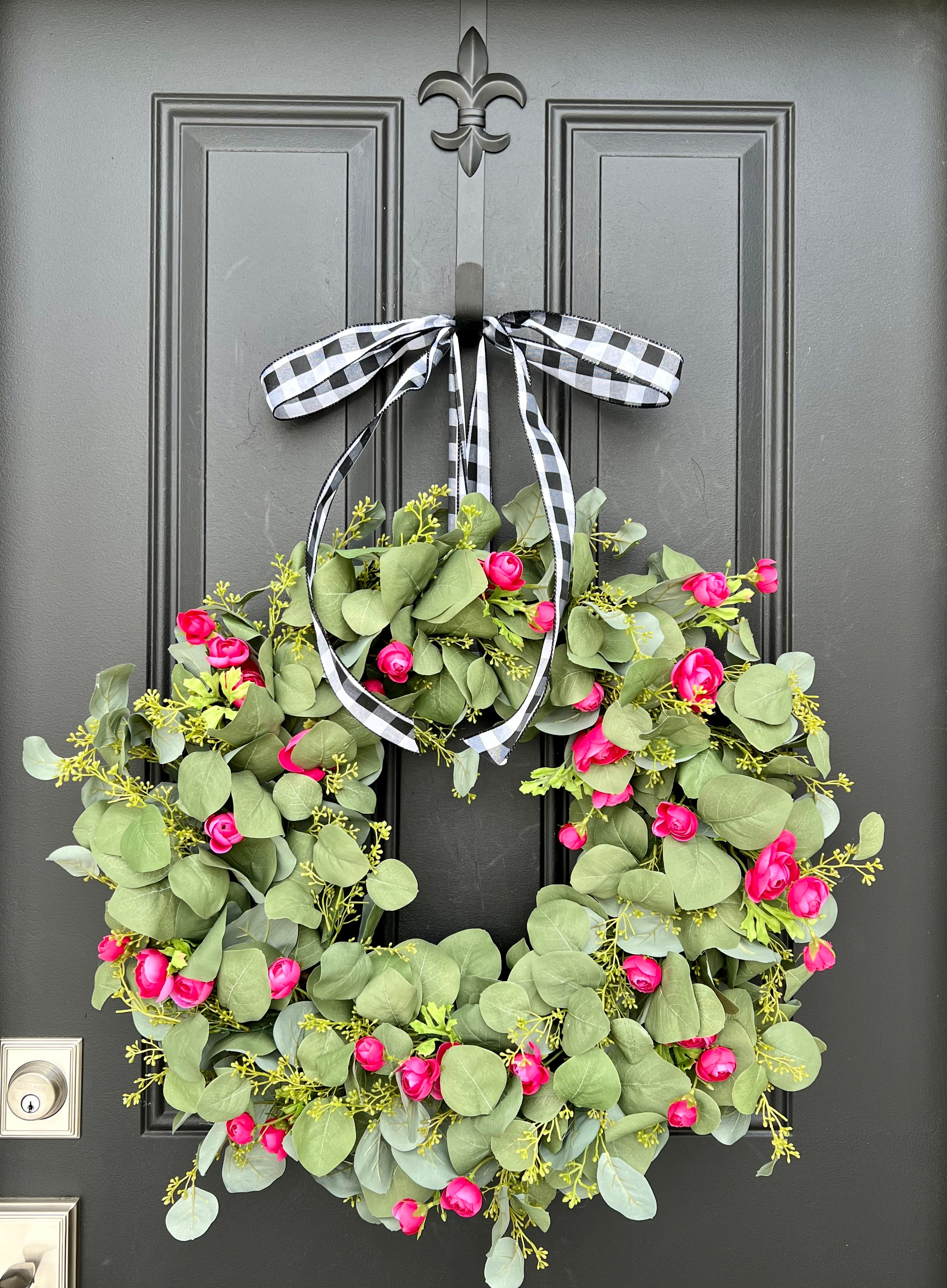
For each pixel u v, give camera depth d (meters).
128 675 0.77
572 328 0.80
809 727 0.76
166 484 0.87
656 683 0.74
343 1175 0.76
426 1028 0.72
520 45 0.87
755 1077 0.73
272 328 0.87
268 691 0.74
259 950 0.71
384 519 0.82
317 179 0.87
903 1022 0.88
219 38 0.87
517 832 0.86
